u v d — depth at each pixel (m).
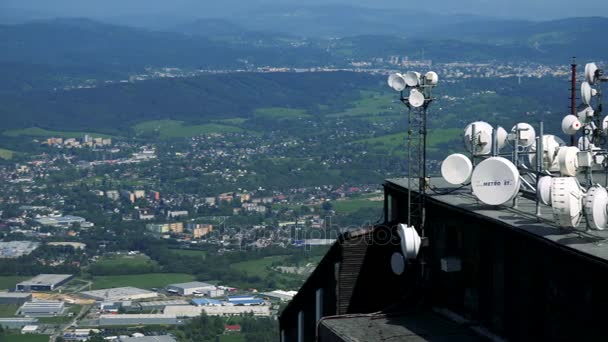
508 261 19.53
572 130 26.48
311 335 27.55
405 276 24.30
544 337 18.14
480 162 22.59
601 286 16.11
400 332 21.42
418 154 24.45
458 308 22.03
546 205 20.50
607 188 21.48
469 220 21.25
